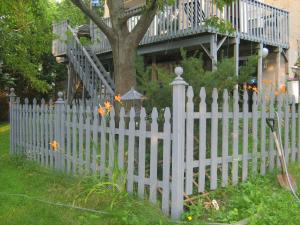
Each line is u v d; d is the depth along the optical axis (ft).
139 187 16.96
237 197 16.88
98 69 44.65
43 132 25.02
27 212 16.29
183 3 38.70
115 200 16.35
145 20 27.45
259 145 20.34
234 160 18.35
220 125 18.16
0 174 23.16
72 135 21.56
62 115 22.58
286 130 21.94
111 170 18.11
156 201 16.31
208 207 16.20
